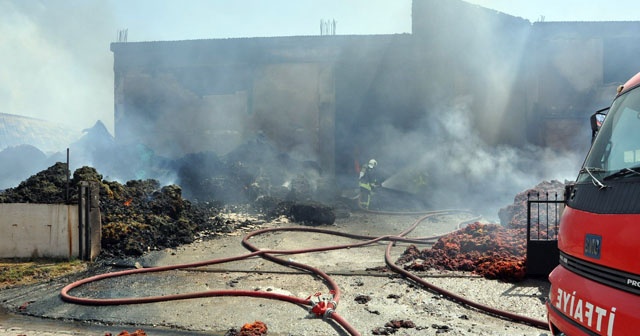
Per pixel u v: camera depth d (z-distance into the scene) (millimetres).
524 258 7242
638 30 18609
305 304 5766
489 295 6051
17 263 7930
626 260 2480
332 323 5133
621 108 3342
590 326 2719
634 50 19000
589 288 2805
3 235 8172
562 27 18547
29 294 6453
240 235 11055
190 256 8867
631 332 2367
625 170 2803
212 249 9523
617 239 2572
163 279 7227
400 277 7195
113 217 9508
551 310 3318
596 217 2850
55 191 9555
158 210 10859
